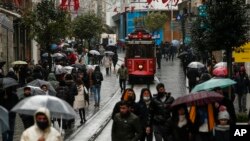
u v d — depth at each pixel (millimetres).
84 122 32969
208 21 29656
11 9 57312
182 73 66750
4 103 22078
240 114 29422
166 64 80375
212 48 30125
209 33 29734
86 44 94750
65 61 55844
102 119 35031
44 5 52219
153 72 59156
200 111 18703
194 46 37375
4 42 53969
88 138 27844
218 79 20844
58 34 52125
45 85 25203
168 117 20609
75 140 27328
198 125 18719
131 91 19969
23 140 13289
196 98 18359
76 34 89188
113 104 43156
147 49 59531
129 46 59750
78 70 41156
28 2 65250
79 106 32281
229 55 29750
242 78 33531
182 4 95562
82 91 32375
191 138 18797
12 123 22234
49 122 13359
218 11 29312
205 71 42000
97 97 41562
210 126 18656
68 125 30547
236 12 29234
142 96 20922
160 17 104562
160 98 20875
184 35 81500
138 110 20172
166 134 19922
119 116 17203
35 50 70375
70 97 28656
